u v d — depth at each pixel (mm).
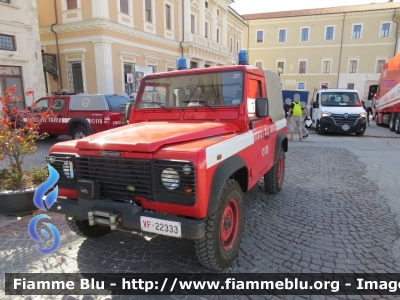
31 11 14578
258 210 4637
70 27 17281
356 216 4398
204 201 2480
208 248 2740
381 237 3744
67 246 3600
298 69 43000
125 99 10789
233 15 35656
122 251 3473
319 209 4672
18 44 14117
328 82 41938
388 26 38375
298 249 3455
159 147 2625
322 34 41094
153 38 20812
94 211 2764
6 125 5023
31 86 14836
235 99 3654
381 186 5871
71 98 10367
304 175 6734
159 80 4121
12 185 4840
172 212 2584
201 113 3801
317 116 14641
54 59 18156
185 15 24047
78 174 2953
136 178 2664
